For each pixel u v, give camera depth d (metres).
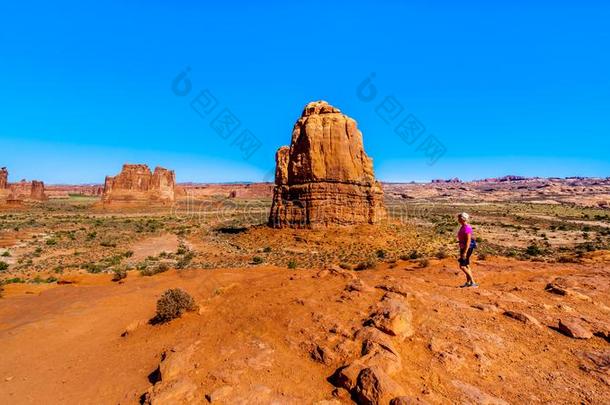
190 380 6.68
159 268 29.80
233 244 55.34
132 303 16.12
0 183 157.12
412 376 6.21
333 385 6.25
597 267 16.16
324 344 7.41
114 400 6.93
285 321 8.81
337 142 55.31
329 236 50.59
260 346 7.77
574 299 10.26
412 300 9.52
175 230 80.06
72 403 7.11
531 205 180.88
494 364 6.62
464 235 11.61
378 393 5.55
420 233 61.06
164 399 6.10
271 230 56.69
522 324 8.27
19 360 9.91
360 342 7.21
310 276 13.84
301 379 6.49
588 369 6.36
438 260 21.83
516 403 5.52
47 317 14.34
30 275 34.94
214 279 20.14
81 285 25.50
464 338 7.47
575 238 68.75
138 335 10.77
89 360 9.51
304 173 55.41
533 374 6.31
